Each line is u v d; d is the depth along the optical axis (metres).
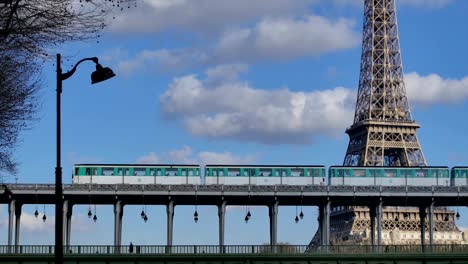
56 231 62.25
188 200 149.12
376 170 163.62
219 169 158.50
